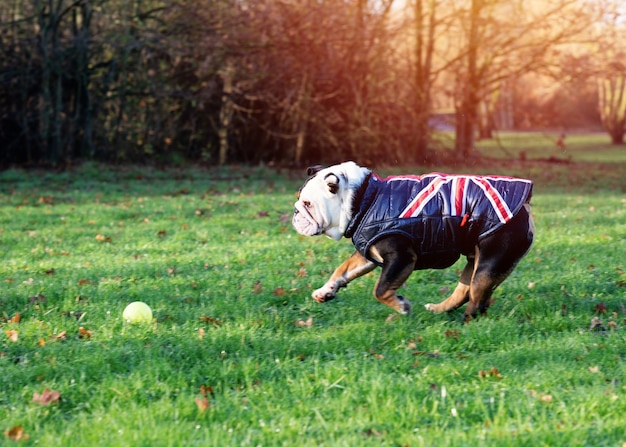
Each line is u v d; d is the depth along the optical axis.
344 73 23.12
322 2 22.56
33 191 16.70
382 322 6.12
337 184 5.84
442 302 6.50
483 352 5.45
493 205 5.78
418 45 24.50
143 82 22.14
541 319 6.23
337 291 6.59
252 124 23.97
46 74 21.02
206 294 7.14
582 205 14.54
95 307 6.58
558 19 25.23
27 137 21.59
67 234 10.87
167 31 21.78
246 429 4.12
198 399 4.41
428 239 5.84
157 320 6.22
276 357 5.27
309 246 9.59
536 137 49.97
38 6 20.67
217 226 11.53
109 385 4.71
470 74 26.17
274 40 22.02
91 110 22.16
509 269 5.91
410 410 4.24
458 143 27.16
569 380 4.83
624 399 4.43
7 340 5.65
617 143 45.22
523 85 51.12
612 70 26.31
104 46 21.56
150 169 21.48
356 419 4.19
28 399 4.55
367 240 5.89
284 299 6.92
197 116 23.73
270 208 13.75
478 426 4.11
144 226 11.59
